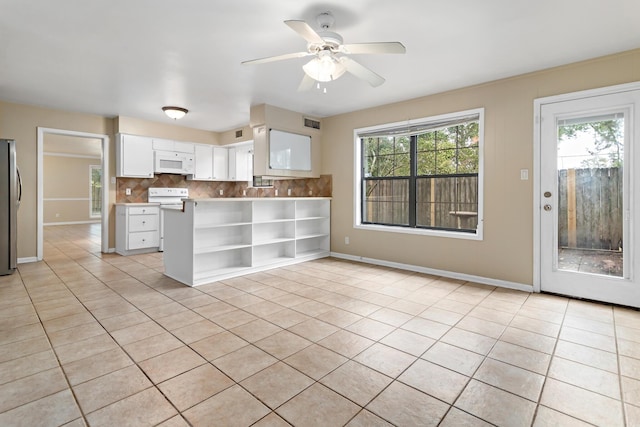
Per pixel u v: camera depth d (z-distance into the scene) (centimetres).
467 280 400
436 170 449
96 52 303
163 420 157
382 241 483
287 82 384
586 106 318
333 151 541
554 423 155
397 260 467
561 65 330
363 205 520
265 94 430
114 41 281
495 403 170
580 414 161
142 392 178
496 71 346
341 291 356
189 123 610
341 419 158
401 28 258
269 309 302
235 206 446
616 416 159
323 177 558
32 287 366
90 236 769
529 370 200
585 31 262
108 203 571
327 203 549
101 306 307
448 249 416
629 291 303
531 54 305
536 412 163
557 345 232
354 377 193
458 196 427
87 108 501
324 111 514
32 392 177
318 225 564
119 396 174
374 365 206
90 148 914
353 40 279
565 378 192
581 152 326
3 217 409
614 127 309
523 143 355
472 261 396
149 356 216
